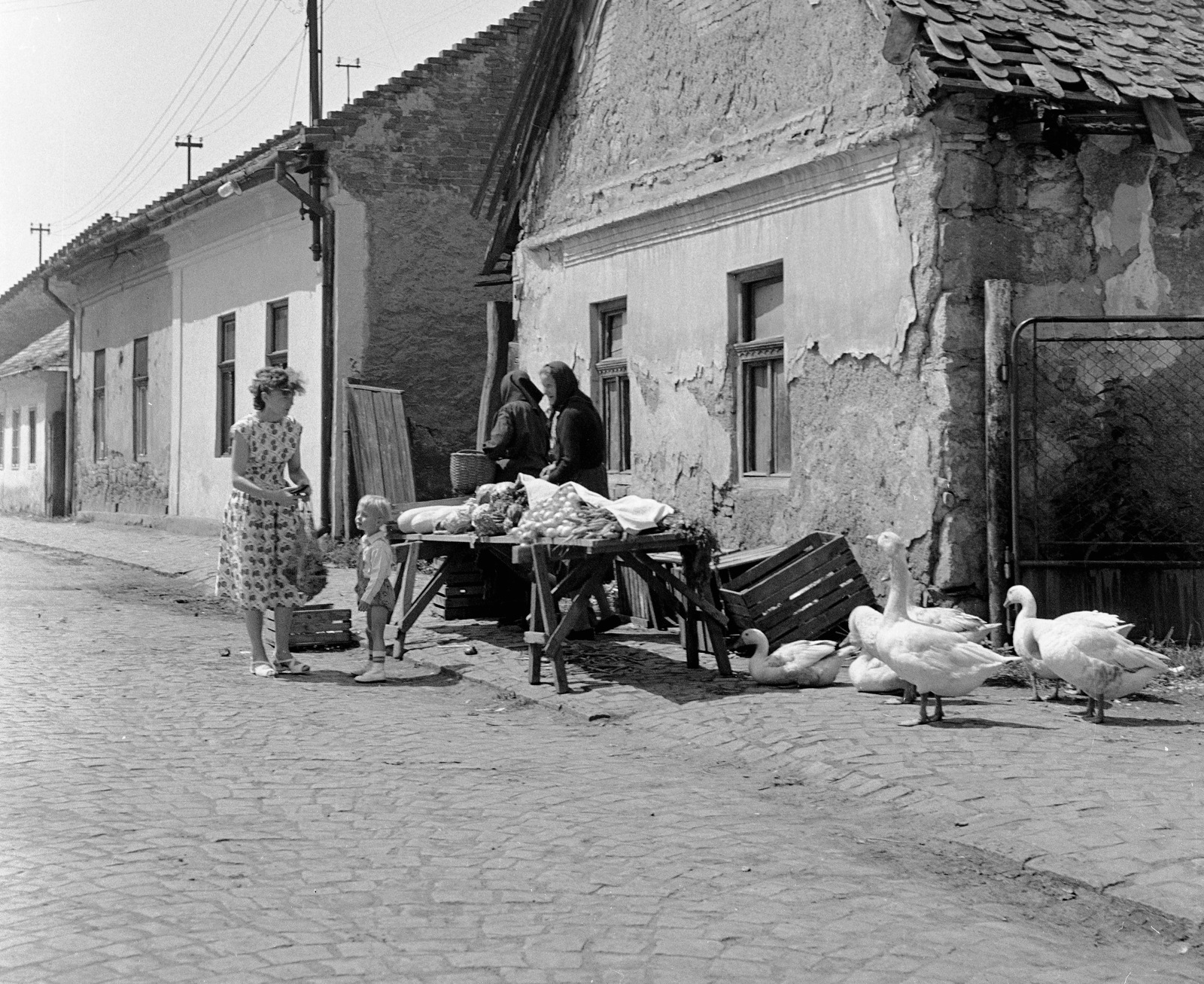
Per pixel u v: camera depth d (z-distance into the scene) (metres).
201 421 23.52
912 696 7.91
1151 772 6.14
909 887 4.85
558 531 8.66
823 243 10.34
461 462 11.73
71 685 8.93
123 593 15.22
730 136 11.48
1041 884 4.91
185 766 6.65
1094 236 9.39
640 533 8.73
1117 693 7.27
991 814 5.59
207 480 23.34
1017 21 9.58
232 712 8.08
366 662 10.12
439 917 4.48
